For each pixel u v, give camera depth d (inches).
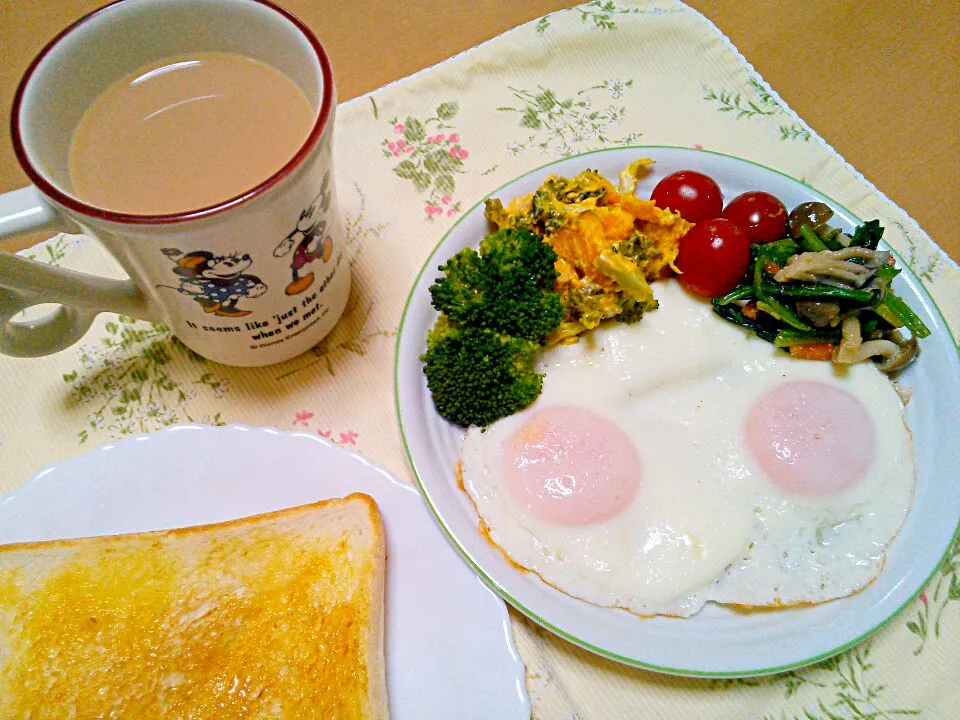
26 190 8.3
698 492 10.9
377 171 13.4
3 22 13.4
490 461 11.0
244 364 11.2
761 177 12.3
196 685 9.3
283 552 10.0
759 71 14.2
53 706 9.1
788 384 11.3
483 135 13.7
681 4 14.6
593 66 14.2
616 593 10.4
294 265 9.6
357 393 11.7
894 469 10.8
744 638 9.9
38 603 9.7
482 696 9.6
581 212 11.4
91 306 9.8
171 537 10.2
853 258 11.0
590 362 11.5
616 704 9.9
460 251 11.7
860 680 10.0
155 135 9.0
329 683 9.3
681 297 11.8
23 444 11.2
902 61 14.1
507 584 9.9
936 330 11.2
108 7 8.7
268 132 9.0
